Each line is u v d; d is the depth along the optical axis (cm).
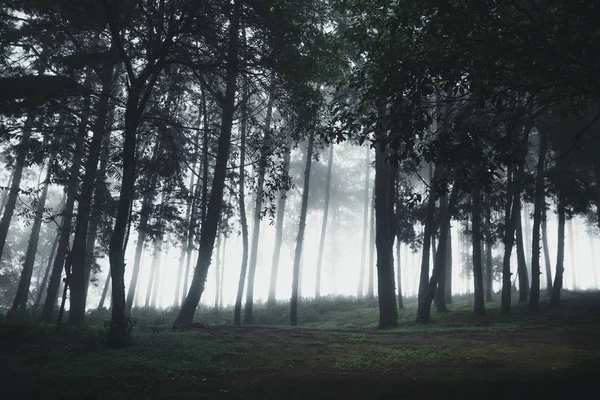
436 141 837
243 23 1411
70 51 1841
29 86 1320
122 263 1242
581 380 831
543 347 1249
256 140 1719
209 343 1232
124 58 1307
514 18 757
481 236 2441
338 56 1432
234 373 941
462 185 865
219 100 1839
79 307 1912
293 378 912
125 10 1263
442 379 887
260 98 1636
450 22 704
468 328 1730
